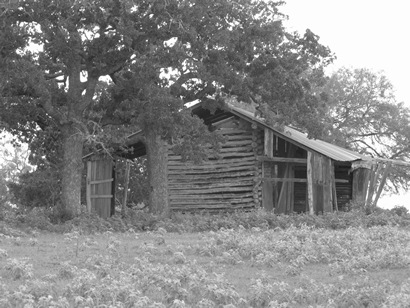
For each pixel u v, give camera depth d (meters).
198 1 34.56
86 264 19.47
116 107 37.12
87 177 44.84
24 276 17.38
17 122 36.84
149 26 34.47
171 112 34.25
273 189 41.94
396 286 17.06
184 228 31.66
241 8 36.38
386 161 42.56
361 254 21.50
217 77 35.53
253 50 36.62
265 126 40.25
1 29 33.53
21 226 31.52
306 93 38.41
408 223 35.19
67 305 14.16
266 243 23.33
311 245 22.94
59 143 42.78
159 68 34.53
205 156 36.34
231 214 37.16
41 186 45.53
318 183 39.12
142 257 21.08
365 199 42.44
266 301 15.41
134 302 14.34
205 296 15.50
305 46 37.97
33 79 33.28
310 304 15.61
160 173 38.56
